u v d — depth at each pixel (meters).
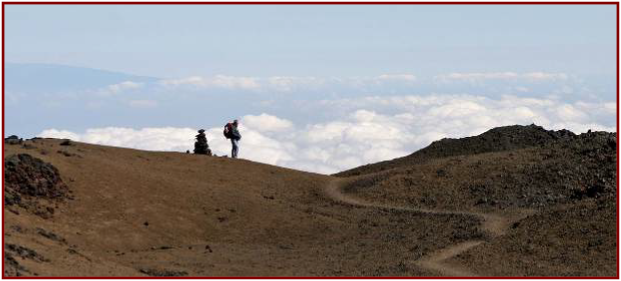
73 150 126.12
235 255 99.06
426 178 135.12
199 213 113.31
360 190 135.25
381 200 129.38
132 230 102.88
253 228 112.44
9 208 94.81
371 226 116.12
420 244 103.06
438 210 122.38
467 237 104.62
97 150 132.25
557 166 129.75
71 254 84.06
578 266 87.81
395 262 93.38
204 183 127.12
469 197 125.69
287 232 112.75
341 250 103.19
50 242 87.62
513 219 113.88
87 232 98.56
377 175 140.88
